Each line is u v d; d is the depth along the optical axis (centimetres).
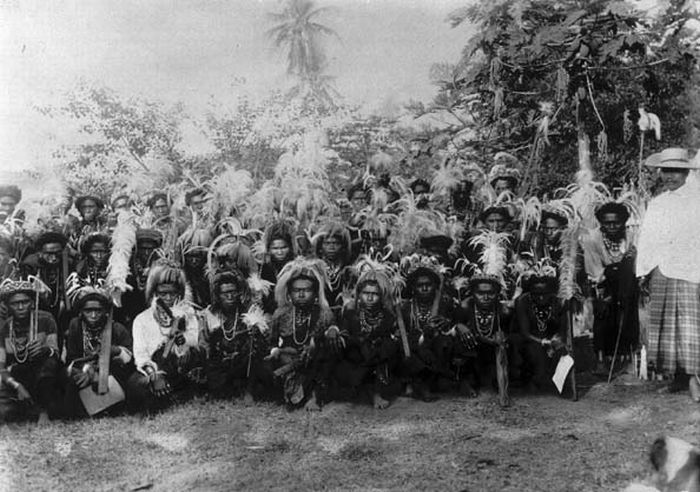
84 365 458
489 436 432
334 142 600
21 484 372
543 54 609
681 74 627
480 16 608
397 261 534
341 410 477
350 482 374
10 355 454
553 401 493
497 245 525
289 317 485
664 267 483
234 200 544
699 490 365
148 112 586
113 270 487
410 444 421
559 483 371
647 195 583
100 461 398
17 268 486
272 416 465
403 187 585
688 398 489
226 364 484
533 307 507
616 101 638
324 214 543
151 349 475
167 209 555
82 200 536
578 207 566
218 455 407
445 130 621
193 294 514
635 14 611
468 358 506
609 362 563
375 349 482
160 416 463
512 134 647
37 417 456
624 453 406
